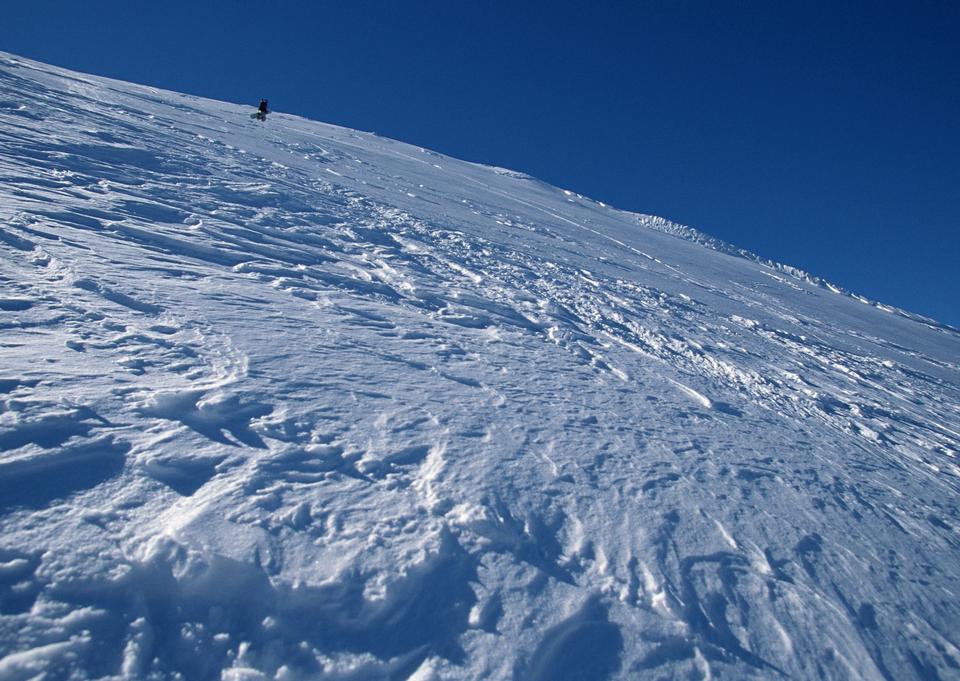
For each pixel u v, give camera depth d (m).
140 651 1.73
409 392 3.96
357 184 13.98
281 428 3.01
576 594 2.46
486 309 7.09
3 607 1.70
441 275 8.16
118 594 1.87
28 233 4.55
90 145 8.26
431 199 15.79
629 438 4.23
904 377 10.61
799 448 5.09
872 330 17.02
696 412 5.33
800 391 7.30
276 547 2.21
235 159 11.58
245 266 5.81
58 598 1.78
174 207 6.96
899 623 2.88
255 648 1.86
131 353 3.31
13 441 2.30
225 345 3.77
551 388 4.92
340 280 6.45
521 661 2.07
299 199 9.84
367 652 1.96
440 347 5.20
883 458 5.51
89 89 14.27
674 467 3.92
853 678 2.45
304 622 1.99
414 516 2.63
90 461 2.35
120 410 2.73
